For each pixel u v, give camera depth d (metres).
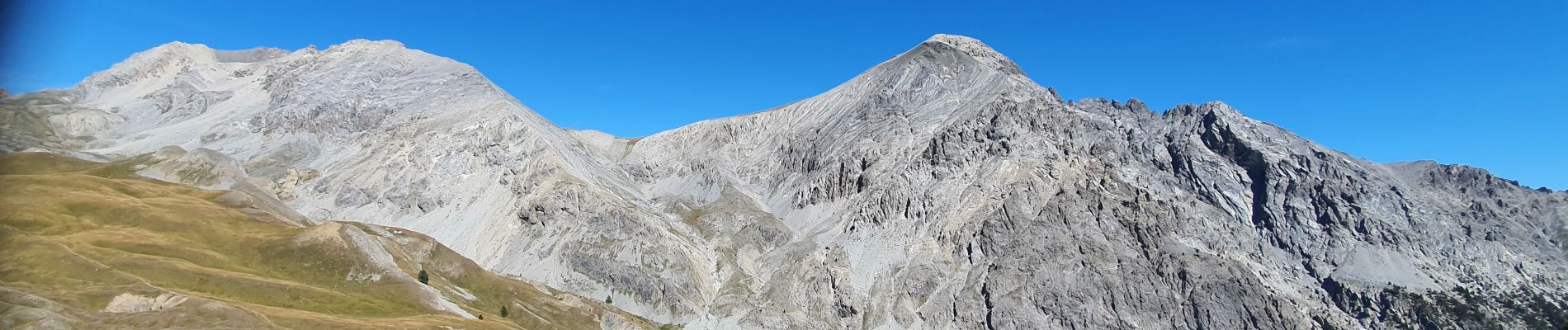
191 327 99.56
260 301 124.25
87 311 100.62
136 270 123.06
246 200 180.88
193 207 165.25
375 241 163.12
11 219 138.88
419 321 124.19
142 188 179.00
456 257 180.25
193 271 126.69
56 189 161.50
